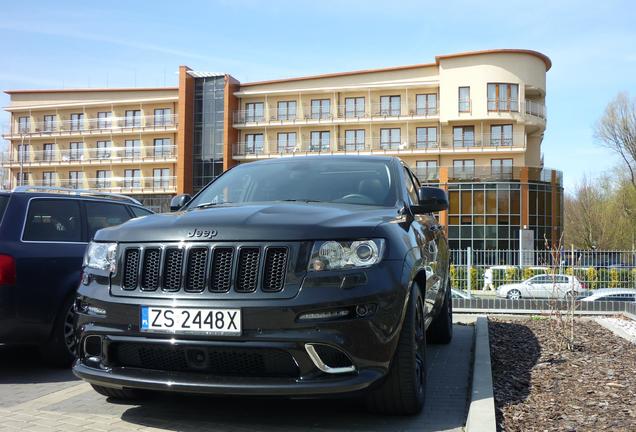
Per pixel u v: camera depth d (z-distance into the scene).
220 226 3.34
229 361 3.22
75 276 5.49
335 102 52.94
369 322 3.18
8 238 5.09
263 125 54.28
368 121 51.62
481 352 5.42
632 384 4.38
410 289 3.62
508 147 48.25
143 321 3.30
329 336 3.09
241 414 3.79
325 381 3.09
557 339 6.54
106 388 3.98
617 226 53.00
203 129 56.34
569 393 4.17
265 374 3.20
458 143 49.47
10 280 4.96
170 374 3.28
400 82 50.94
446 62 48.81
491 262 12.74
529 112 48.66
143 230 3.51
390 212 3.98
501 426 3.45
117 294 3.44
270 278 3.21
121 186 58.47
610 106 50.88
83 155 59.69
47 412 3.91
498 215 41.97
